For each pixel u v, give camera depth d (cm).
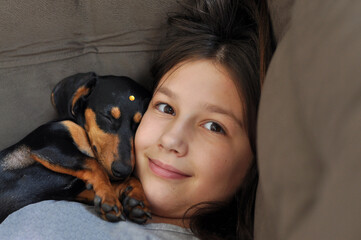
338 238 41
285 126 54
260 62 102
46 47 130
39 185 116
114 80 117
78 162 110
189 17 122
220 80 105
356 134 41
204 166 105
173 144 103
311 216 45
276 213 54
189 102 105
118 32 129
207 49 109
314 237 43
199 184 107
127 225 95
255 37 111
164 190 107
